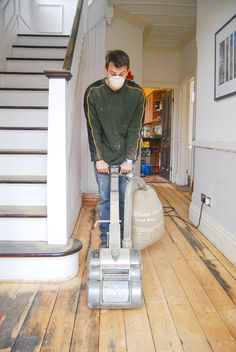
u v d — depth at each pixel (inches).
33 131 113.0
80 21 134.1
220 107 107.3
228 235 98.5
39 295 74.7
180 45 245.1
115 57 76.0
